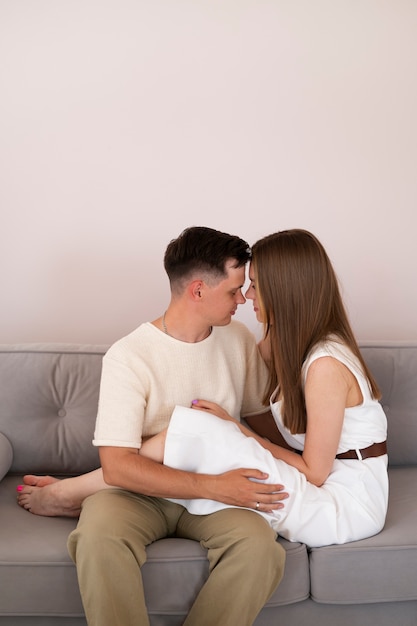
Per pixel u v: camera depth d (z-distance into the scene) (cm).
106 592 166
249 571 168
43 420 229
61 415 231
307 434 191
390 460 240
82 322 273
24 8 259
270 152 272
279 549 172
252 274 200
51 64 262
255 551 169
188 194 271
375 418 199
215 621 170
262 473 183
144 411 195
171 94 266
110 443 186
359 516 186
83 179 266
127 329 274
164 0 264
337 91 273
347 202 278
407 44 274
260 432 221
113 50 263
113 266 271
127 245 271
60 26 261
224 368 205
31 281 269
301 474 187
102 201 268
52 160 265
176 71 266
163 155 268
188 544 182
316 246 195
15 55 260
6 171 264
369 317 284
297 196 275
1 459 214
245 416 220
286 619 184
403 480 227
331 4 270
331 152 275
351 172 276
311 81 271
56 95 263
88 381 231
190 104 268
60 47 262
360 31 272
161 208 270
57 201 266
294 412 196
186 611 176
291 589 180
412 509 203
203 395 201
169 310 201
